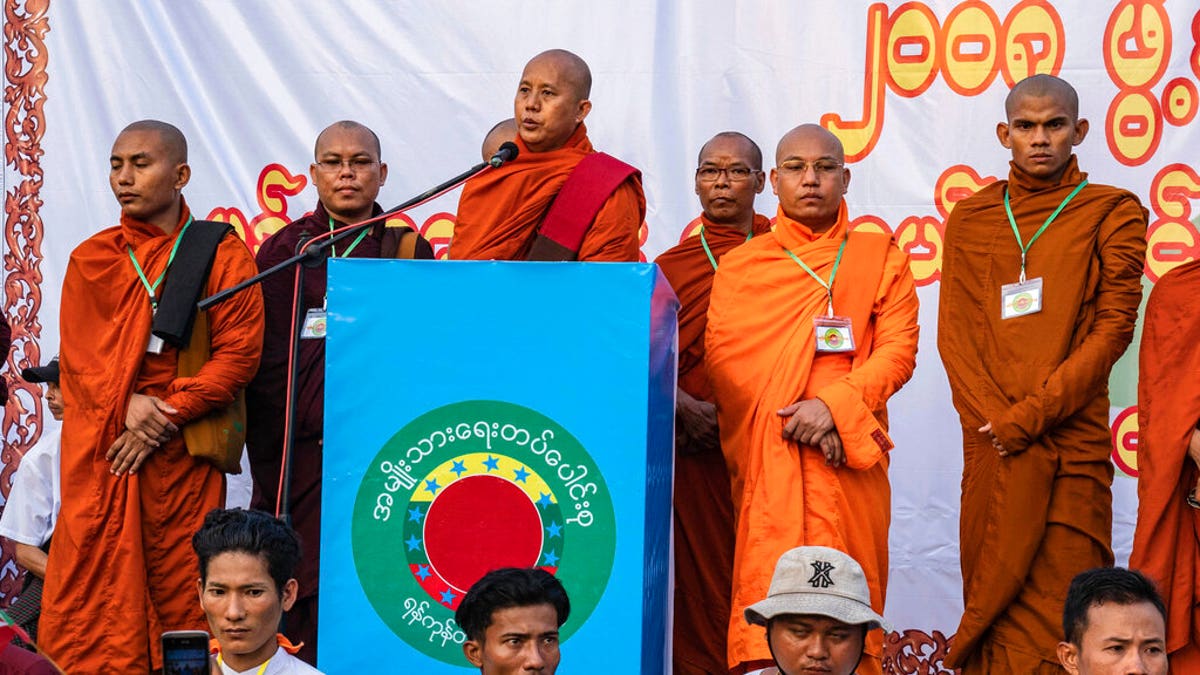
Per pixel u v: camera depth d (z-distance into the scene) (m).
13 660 4.79
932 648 8.59
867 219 8.80
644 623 5.07
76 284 7.36
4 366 8.96
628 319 5.06
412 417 5.14
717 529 7.95
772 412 6.96
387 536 5.16
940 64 8.77
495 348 5.12
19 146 9.05
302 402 7.80
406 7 9.08
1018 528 7.19
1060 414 7.15
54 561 7.15
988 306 7.50
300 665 5.49
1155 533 7.24
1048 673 7.12
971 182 8.73
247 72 9.09
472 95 9.03
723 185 8.34
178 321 7.20
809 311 7.13
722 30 8.91
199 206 9.05
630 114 8.96
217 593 5.36
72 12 9.08
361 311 5.16
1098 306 7.37
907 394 8.70
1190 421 7.23
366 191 8.17
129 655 7.04
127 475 7.13
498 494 5.12
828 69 8.84
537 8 9.01
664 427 5.56
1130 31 8.62
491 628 4.93
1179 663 7.25
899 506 8.67
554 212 6.61
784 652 5.35
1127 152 8.63
